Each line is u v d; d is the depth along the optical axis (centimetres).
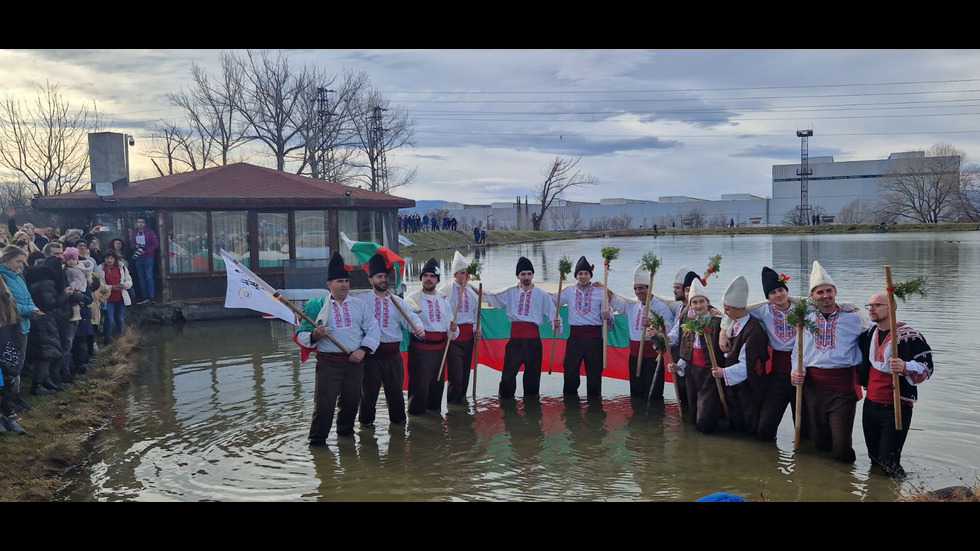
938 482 680
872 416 708
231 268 894
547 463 751
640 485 686
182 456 786
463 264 994
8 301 788
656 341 941
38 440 798
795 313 735
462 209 10906
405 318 907
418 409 942
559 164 8850
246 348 1388
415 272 3181
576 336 1025
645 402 995
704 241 5994
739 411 841
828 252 3922
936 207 8369
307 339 821
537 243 6556
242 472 737
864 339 728
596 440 825
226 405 986
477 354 1040
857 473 707
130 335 1421
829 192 10094
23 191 3186
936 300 1822
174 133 4397
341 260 842
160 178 2003
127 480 718
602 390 1072
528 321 1012
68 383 1018
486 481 704
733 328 822
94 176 1825
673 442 815
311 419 888
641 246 5150
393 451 798
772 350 808
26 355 1001
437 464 753
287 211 1852
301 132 4497
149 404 991
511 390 1022
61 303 966
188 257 1773
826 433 757
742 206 10550
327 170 4641
